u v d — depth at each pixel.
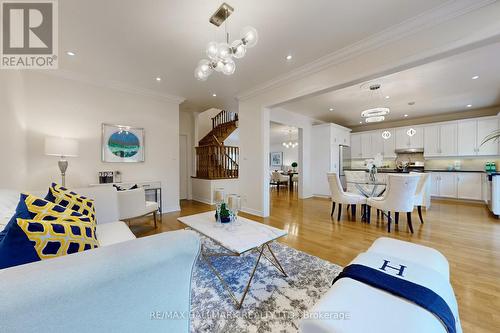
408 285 0.98
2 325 0.43
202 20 2.11
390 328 0.76
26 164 2.93
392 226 3.37
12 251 0.83
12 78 2.50
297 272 1.96
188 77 3.49
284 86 3.51
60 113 3.25
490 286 1.72
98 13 2.00
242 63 2.97
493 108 5.26
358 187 4.34
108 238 1.72
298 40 2.42
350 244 2.63
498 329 1.28
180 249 0.68
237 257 2.28
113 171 3.76
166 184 4.46
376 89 4.02
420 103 4.95
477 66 3.05
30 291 0.46
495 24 1.68
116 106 3.80
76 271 0.52
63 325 0.50
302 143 6.21
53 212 1.28
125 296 0.59
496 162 5.30
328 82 2.86
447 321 0.82
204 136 7.32
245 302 1.55
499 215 3.78
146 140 4.17
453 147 5.64
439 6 1.87
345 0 1.84
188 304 0.73
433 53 1.97
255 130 4.09
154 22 2.13
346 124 7.58
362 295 0.94
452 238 2.79
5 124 2.28
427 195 4.48
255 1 1.85
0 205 1.46
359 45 2.44
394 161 6.77
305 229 3.24
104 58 2.86
